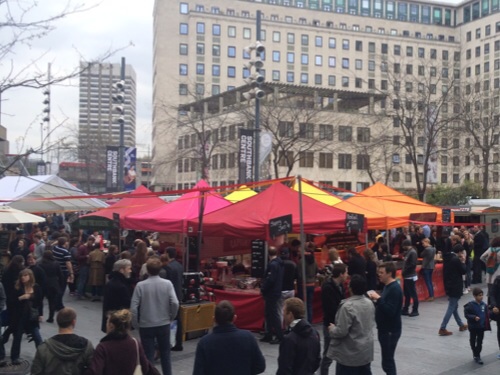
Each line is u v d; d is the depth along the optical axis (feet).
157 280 24.20
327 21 299.79
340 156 172.96
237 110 129.59
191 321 32.86
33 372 15.55
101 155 179.52
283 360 17.06
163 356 24.13
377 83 288.92
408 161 189.06
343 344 20.03
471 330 29.19
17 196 52.80
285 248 33.96
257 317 36.27
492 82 273.13
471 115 123.54
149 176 240.32
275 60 281.13
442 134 139.44
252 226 37.88
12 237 55.16
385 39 289.53
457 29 306.76
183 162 196.54
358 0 314.96
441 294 53.11
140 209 57.16
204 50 275.80
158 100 245.45
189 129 161.27
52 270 38.70
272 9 291.99
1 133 93.50
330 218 39.42
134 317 23.65
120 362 15.67
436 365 28.94
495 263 36.60
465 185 140.36
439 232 59.93
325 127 154.20
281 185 42.93
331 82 286.46
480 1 302.86
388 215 52.13
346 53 287.89
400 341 34.24
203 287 37.78
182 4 277.23
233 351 15.65
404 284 42.88
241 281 39.17
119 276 28.07
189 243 46.37
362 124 156.35
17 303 28.07
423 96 130.41
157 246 41.32
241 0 289.12
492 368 28.43
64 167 215.31
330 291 24.62
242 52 281.13
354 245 54.19
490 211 78.59
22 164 34.12
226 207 42.22
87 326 38.09
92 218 58.70
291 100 153.07
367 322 20.12
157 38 273.54
